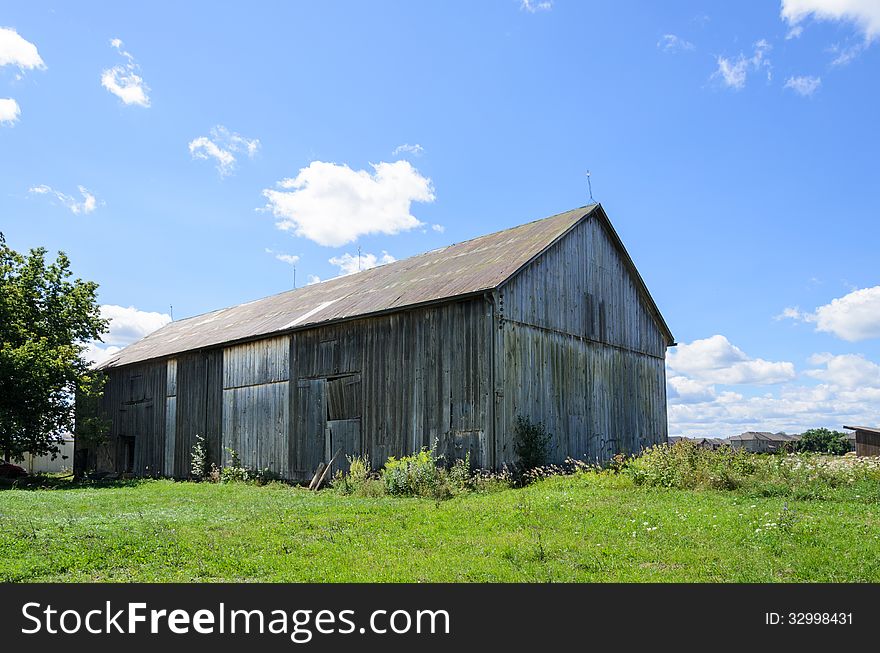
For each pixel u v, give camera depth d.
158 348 30.41
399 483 15.73
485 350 16.89
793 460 14.71
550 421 18.58
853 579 7.06
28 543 9.45
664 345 25.72
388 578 7.57
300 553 8.93
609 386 21.72
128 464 30.14
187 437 26.20
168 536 10.07
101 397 32.12
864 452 42.50
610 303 22.56
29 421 27.67
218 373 25.17
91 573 8.13
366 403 19.39
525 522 10.34
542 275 19.22
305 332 21.72
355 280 26.83
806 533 8.74
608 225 22.70
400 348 18.78
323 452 20.42
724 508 10.77
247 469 23.03
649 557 8.05
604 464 19.89
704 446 16.14
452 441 17.16
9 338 27.97
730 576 7.24
